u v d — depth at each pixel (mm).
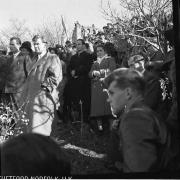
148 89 2711
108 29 6090
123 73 2096
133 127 1852
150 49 5191
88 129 5430
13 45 5402
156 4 5688
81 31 6207
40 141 1320
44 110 4906
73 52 5914
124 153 1865
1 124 4789
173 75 3043
